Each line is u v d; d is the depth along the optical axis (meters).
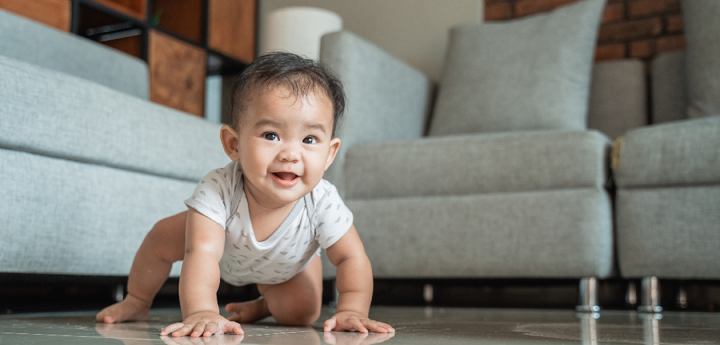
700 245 1.41
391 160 1.73
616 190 1.58
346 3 2.90
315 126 0.76
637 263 1.48
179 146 1.43
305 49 2.62
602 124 2.15
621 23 2.43
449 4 2.68
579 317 1.21
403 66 2.17
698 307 1.80
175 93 2.83
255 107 0.76
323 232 0.88
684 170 1.43
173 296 2.11
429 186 1.68
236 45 3.20
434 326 0.88
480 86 2.11
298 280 0.94
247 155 0.76
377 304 1.98
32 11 2.27
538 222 1.55
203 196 0.82
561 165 1.54
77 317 1.06
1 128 1.04
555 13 2.15
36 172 1.12
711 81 1.79
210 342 0.59
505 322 1.00
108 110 1.26
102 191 1.25
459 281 1.71
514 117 2.01
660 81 2.11
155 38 2.75
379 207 1.73
